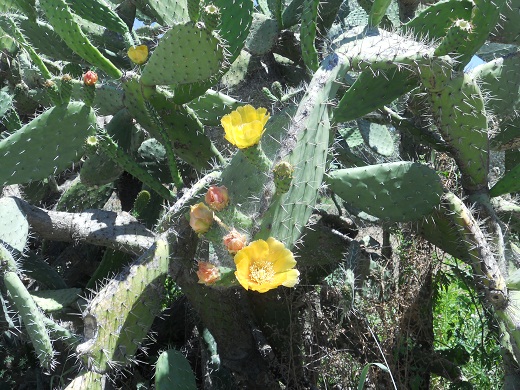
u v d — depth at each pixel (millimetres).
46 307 1076
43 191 1484
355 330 1212
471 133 1111
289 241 856
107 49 1539
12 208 1127
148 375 1324
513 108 1213
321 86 941
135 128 1428
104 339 901
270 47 1506
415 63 1032
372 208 1103
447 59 1047
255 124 749
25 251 1205
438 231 1154
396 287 1257
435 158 1384
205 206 766
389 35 1079
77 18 1504
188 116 1171
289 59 1642
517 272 1059
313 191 895
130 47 1196
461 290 1564
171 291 1402
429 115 1221
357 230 1430
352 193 1098
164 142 1147
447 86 1064
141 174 1146
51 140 1097
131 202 1632
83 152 1120
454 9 1169
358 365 1231
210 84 1135
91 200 1473
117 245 1177
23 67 1456
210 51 1061
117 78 1186
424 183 1089
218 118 1248
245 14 1196
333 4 1533
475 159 1139
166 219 998
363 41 1030
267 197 818
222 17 1190
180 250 998
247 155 771
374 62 1015
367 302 1248
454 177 1309
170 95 1151
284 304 1229
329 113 966
